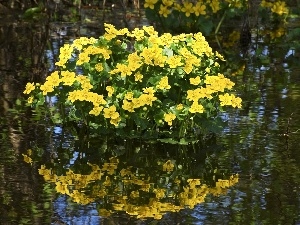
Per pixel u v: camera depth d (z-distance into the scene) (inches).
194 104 211.3
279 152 211.6
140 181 191.3
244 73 310.2
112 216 166.2
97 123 224.2
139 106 210.4
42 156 208.2
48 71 304.3
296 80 295.0
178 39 226.4
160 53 216.4
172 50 225.8
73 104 223.5
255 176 193.6
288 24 426.9
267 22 427.5
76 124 235.8
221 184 188.7
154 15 382.6
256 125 235.0
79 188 184.9
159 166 203.3
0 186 184.7
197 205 173.8
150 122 221.8
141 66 218.7
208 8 399.2
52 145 217.6
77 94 214.5
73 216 165.6
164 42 226.2
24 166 199.9
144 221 163.0
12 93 271.6
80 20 421.4
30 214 166.7
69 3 453.7
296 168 198.8
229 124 236.4
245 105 257.3
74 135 226.8
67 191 182.4
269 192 181.9
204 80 218.1
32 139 222.4
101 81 222.2
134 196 179.9
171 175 196.1
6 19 423.5
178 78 220.2
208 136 226.5
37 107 255.1
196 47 223.9
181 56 219.1
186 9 374.9
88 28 398.9
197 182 190.5
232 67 323.9
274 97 267.3
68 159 206.7
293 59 340.8
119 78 219.8
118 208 171.5
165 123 226.1
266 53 354.6
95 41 228.7
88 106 221.6
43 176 192.9
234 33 400.2
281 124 235.3
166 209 171.2
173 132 223.3
